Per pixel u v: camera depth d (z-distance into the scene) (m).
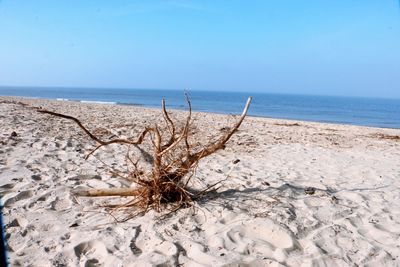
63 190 4.47
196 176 5.38
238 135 11.12
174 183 4.02
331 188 5.25
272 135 11.95
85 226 3.56
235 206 4.06
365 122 34.66
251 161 7.20
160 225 3.60
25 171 5.16
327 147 9.98
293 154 8.38
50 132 8.59
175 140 4.42
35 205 4.00
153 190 4.05
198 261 2.98
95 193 4.34
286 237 3.38
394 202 4.74
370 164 7.62
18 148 6.57
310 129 15.74
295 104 81.12
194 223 3.67
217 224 3.63
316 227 3.70
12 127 8.62
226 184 4.98
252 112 42.94
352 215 4.10
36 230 3.44
